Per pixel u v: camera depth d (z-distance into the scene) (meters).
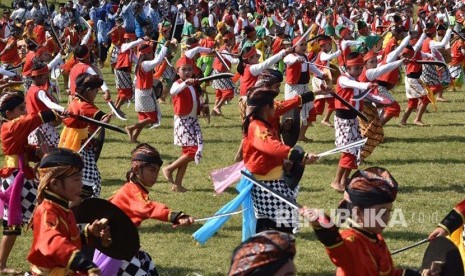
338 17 32.69
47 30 27.66
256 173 8.44
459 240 7.56
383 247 5.62
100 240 6.54
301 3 40.16
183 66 12.57
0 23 27.97
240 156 13.89
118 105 19.66
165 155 15.59
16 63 23.16
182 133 12.69
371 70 13.11
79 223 6.56
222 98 19.80
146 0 33.03
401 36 19.09
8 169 8.88
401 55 17.53
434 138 16.92
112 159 15.27
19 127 8.78
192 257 9.80
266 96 8.27
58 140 12.02
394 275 5.72
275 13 35.12
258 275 4.32
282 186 8.47
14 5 38.00
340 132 12.51
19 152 8.88
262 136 8.06
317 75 16.67
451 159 15.08
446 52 22.05
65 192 6.06
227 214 7.48
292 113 9.29
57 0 42.38
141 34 29.84
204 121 19.23
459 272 5.89
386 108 16.75
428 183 13.26
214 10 36.84
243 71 14.51
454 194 12.59
